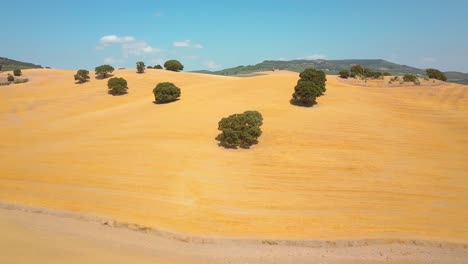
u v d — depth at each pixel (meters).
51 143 48.72
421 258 21.75
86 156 40.94
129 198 29.56
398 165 39.16
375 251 22.39
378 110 63.56
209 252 21.62
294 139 45.97
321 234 24.03
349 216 26.94
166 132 49.97
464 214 27.86
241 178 34.28
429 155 43.16
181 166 37.06
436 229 25.27
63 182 33.19
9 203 28.22
